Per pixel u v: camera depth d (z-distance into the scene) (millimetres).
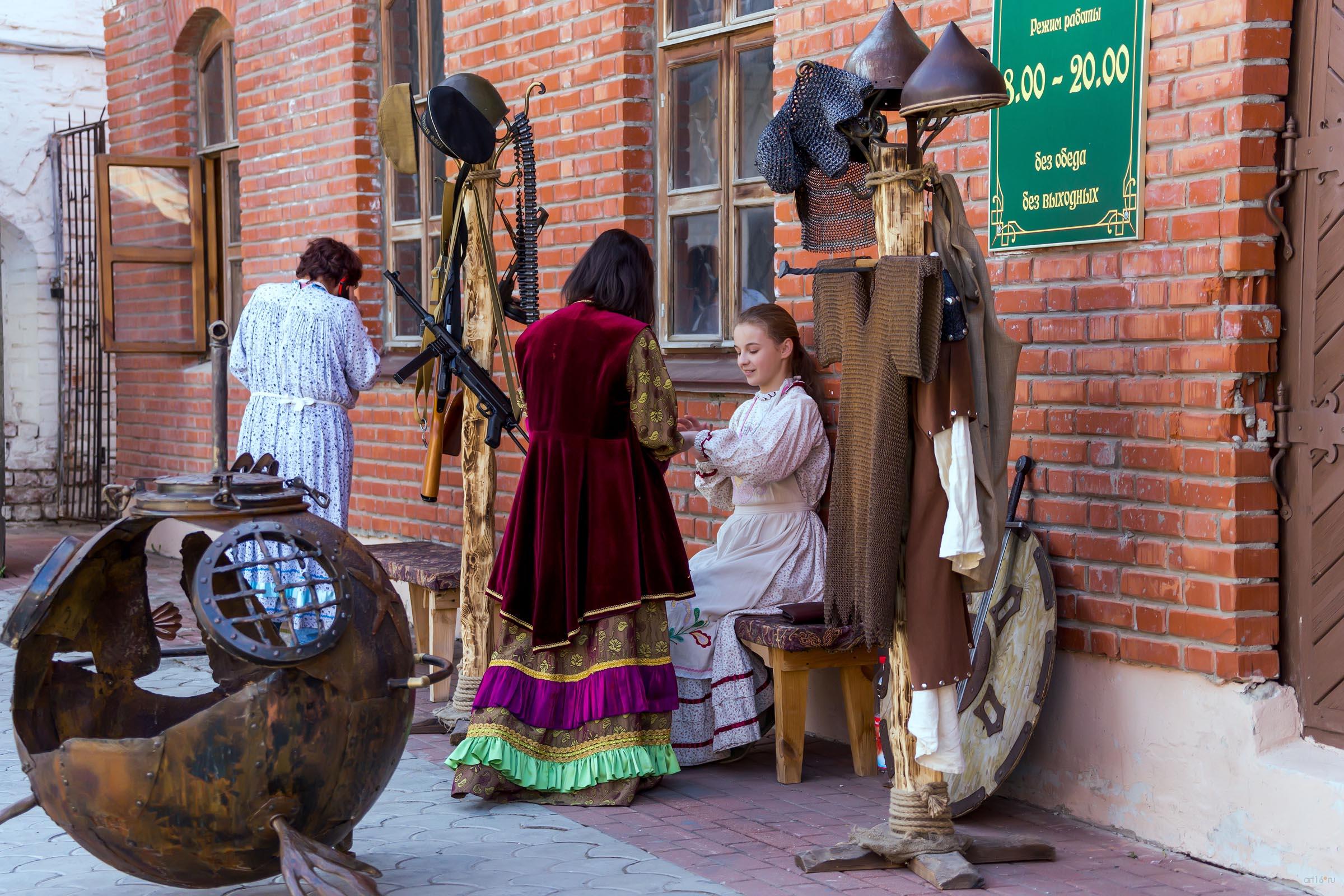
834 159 3920
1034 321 4582
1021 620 4434
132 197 10367
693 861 4023
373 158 8461
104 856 3357
